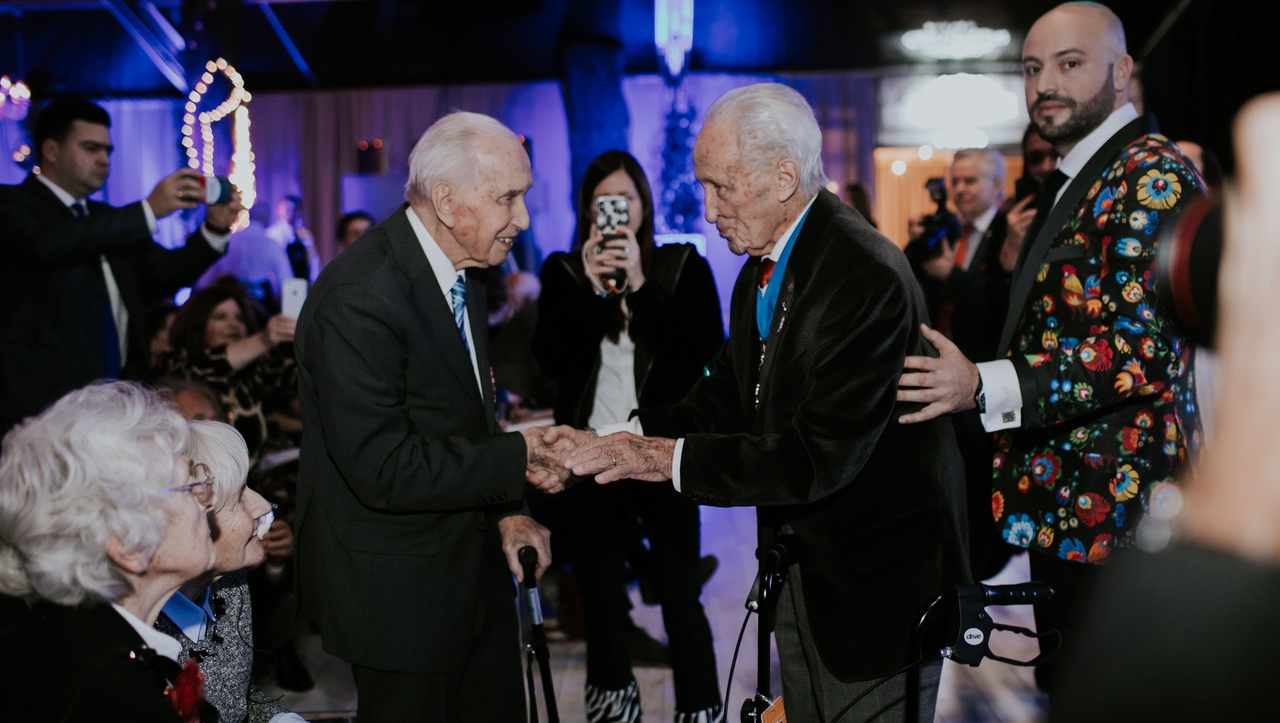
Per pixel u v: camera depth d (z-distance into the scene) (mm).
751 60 9711
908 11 8672
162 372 3371
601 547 2801
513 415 4027
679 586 2744
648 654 3486
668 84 9664
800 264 1848
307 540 1930
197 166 7832
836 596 1853
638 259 2824
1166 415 1960
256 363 3383
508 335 4082
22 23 8938
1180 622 676
